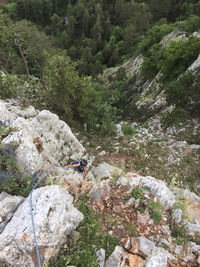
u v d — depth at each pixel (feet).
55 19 283.59
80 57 249.55
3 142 23.36
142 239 18.69
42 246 15.57
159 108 82.48
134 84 128.67
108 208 22.53
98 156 50.57
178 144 59.31
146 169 48.88
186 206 24.86
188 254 18.61
